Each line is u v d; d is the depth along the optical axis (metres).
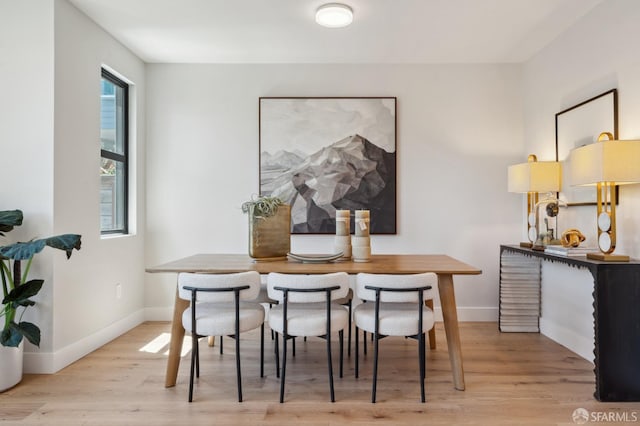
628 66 2.46
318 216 3.88
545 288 3.42
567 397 2.23
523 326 3.51
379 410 2.08
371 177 3.87
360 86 3.90
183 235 3.92
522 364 2.73
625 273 2.17
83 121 2.89
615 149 2.19
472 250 3.88
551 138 3.36
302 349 3.05
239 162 3.92
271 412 2.06
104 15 2.92
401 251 3.89
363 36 3.28
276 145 3.89
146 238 3.90
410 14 2.90
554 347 3.09
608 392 2.17
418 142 3.89
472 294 3.88
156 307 3.89
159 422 1.97
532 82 3.68
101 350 3.02
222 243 3.92
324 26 3.10
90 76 2.98
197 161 3.92
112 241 3.29
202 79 3.91
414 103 3.89
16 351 2.38
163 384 2.41
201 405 2.14
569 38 3.10
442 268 2.37
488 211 3.88
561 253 2.62
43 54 2.57
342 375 2.53
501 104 3.88
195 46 3.49
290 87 3.91
